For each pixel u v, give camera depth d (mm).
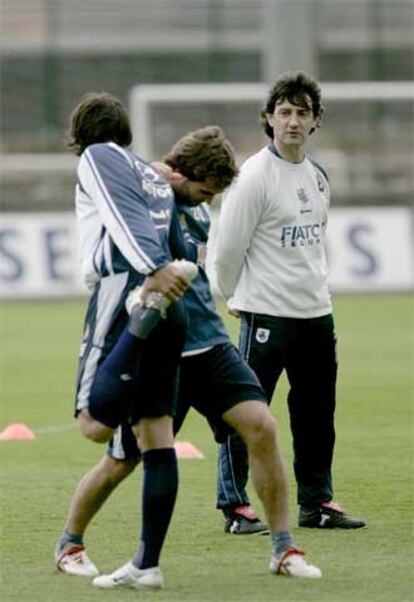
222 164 25094
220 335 25719
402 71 121375
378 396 51000
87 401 23922
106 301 24000
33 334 72562
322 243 30031
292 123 29031
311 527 30188
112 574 24703
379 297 91250
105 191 23641
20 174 105875
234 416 25344
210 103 111438
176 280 23078
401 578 25344
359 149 103500
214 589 24578
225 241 29406
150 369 23922
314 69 98562
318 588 24594
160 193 24344
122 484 35250
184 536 29297
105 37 127625
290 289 29484
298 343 29672
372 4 119062
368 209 92312
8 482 36000
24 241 90812
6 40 130875
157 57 125500
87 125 24875
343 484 35094
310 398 29938
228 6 120000
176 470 24250
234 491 29531
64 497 33906
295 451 30234
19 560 27141
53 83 111875
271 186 29359
